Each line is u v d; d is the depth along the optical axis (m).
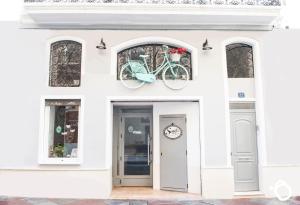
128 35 8.63
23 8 8.28
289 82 8.62
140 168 9.82
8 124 8.22
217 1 8.37
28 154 8.12
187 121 8.80
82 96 8.34
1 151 8.12
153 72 8.66
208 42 8.66
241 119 8.76
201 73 8.55
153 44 8.88
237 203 7.35
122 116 10.03
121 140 9.94
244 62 8.98
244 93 8.78
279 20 9.40
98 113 8.32
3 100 8.29
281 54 8.72
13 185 8.00
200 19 8.52
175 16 8.34
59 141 8.42
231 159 8.59
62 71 8.62
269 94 8.56
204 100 8.47
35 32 8.55
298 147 8.41
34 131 8.20
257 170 8.60
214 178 8.17
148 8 8.20
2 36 8.51
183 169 8.75
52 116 8.51
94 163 8.15
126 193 8.55
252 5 8.30
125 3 8.16
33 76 8.39
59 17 8.34
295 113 8.52
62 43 8.71
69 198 7.87
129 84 8.47
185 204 7.27
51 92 8.35
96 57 8.50
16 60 8.44
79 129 8.33
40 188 8.01
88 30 8.60
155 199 7.79
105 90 8.41
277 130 8.45
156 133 9.20
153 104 9.22
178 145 8.90
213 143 8.32
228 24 8.73
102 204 7.24
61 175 8.06
